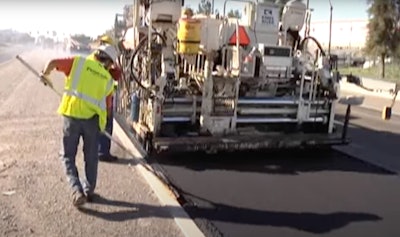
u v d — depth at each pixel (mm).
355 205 4914
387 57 26891
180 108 6383
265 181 5594
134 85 7527
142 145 6645
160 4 6676
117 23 11523
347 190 5418
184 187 5176
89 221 4039
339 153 7344
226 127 6461
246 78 6793
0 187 4754
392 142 8484
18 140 6855
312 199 5027
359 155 7277
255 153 6941
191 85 6742
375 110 13711
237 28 6605
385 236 4125
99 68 4508
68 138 4453
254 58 6773
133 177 5332
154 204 4520
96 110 4422
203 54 6711
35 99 10922
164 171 5762
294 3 7578
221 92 6348
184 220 4191
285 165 6418
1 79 14836
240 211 4535
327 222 4395
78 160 5828
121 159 6086
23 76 16078
